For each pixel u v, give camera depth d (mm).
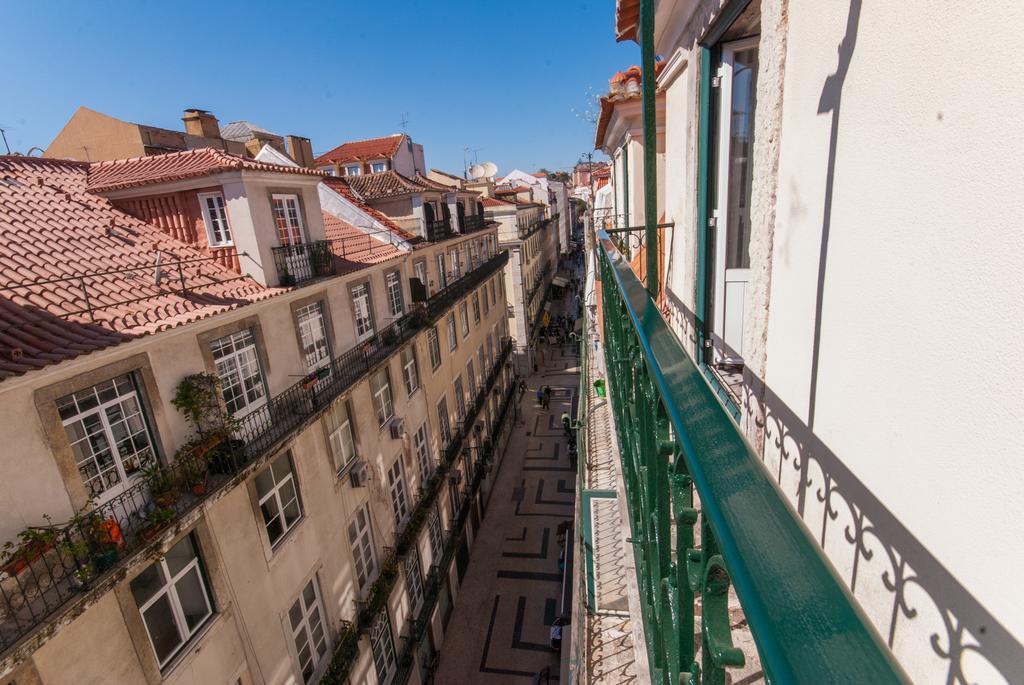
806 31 1996
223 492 6820
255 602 7574
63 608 4898
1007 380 1048
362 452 11391
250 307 8125
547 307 46094
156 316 6703
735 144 3533
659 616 1192
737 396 3270
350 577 10445
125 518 6090
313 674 9023
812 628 401
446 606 15594
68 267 6980
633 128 6734
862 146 1615
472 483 19547
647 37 1774
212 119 16625
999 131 1026
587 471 6996
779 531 530
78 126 14641
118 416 6234
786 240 2246
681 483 915
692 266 3957
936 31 1222
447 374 18656
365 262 12430
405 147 28906
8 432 5062
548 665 13766
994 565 1120
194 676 6445
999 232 1045
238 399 8242
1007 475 1063
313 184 10289
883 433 1556
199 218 8828
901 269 1429
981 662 1173
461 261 22047
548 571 17203
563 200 65875
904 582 1476
